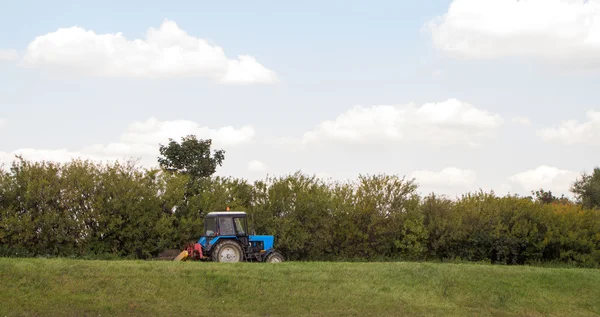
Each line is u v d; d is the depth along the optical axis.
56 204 25.31
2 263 16.56
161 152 38.19
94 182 25.78
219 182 29.47
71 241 25.12
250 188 29.45
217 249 22.94
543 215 31.20
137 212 25.83
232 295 16.91
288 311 16.47
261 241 24.20
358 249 28.80
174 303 16.06
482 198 32.09
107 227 25.45
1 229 24.22
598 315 18.95
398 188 29.95
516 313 18.23
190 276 17.42
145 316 15.30
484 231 29.80
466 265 21.91
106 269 17.12
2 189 24.84
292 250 27.95
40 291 15.57
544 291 19.98
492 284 19.83
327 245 28.61
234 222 23.81
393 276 19.36
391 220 29.09
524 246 30.09
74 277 16.44
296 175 29.83
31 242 24.67
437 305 17.86
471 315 17.55
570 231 30.48
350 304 17.20
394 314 16.97
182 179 28.11
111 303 15.58
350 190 29.98
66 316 14.77
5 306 14.66
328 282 18.33
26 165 25.73
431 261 28.66
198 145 38.31
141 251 26.09
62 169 25.95
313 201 28.39
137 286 16.50
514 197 32.59
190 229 26.81
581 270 23.25
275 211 28.55
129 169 26.91
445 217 29.69
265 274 18.23
